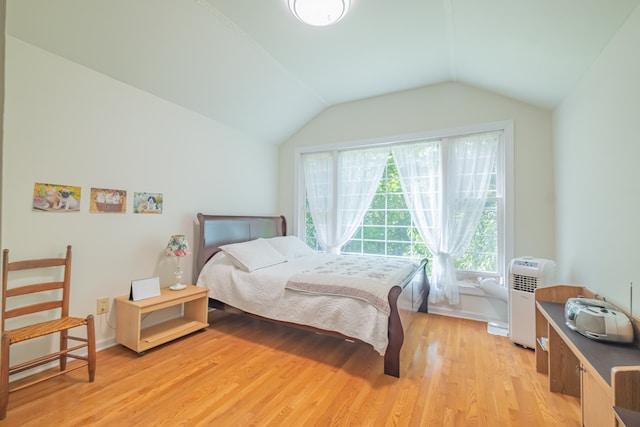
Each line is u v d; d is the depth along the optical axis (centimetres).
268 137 432
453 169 342
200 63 275
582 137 230
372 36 261
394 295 214
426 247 368
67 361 228
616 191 183
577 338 164
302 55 291
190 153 324
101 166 248
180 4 219
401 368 225
